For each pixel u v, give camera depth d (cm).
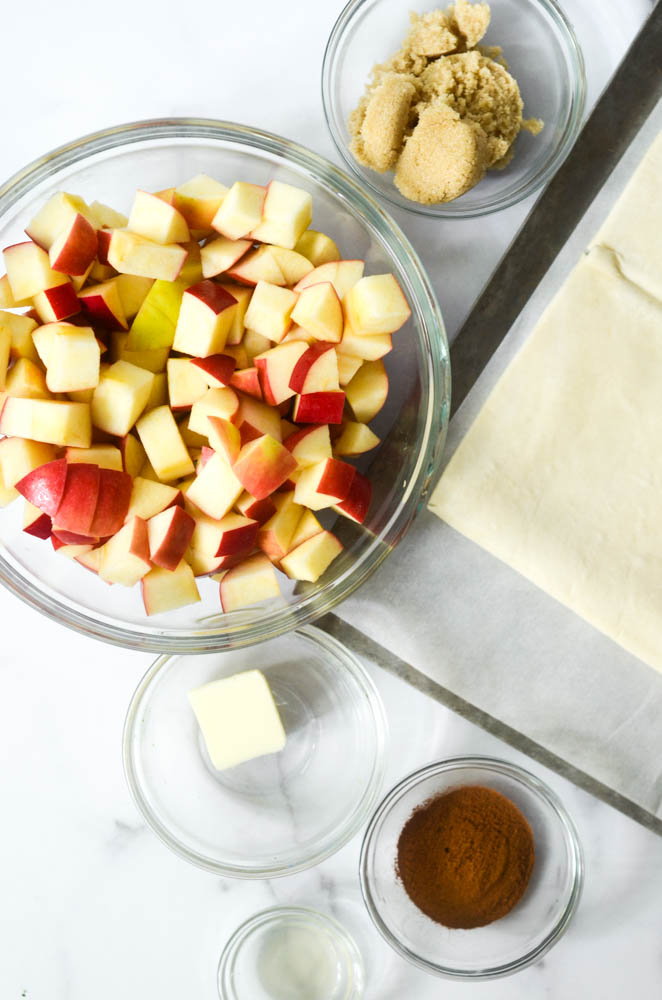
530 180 62
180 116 63
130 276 59
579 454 61
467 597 64
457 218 62
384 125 59
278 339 59
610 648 64
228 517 59
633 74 62
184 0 62
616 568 61
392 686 65
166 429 59
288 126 63
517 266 62
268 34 62
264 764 66
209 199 58
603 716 64
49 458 59
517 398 61
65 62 62
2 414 59
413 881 65
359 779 66
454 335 63
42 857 66
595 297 61
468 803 64
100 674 65
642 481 61
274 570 61
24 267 58
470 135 58
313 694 66
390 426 62
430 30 59
